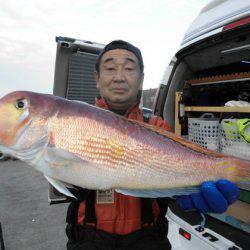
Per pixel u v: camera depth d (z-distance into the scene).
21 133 1.52
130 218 1.88
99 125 1.58
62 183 1.60
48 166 1.53
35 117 1.52
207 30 2.92
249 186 1.65
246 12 2.55
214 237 2.51
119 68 1.92
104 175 1.56
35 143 1.52
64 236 4.44
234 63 3.31
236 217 2.48
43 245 4.18
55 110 1.54
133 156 1.60
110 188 1.58
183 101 3.35
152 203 1.96
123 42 1.96
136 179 1.60
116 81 1.91
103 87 1.97
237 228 2.50
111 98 1.95
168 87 3.40
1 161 9.77
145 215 1.89
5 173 8.31
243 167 1.66
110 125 1.59
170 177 1.64
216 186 1.59
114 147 1.58
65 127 1.53
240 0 2.68
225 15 2.77
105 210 1.87
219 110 2.87
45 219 5.08
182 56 3.27
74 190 1.86
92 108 1.61
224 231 2.54
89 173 1.55
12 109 1.53
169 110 3.43
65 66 3.84
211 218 2.70
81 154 1.54
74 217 1.93
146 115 2.18
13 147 1.53
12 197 6.23
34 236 4.45
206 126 2.97
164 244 1.93
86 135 1.55
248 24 2.53
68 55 3.80
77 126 1.54
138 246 1.87
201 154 1.68
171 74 3.39
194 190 1.66
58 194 1.95
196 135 3.10
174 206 2.92
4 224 4.89
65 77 3.89
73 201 1.94
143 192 1.62
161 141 1.65
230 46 2.95
